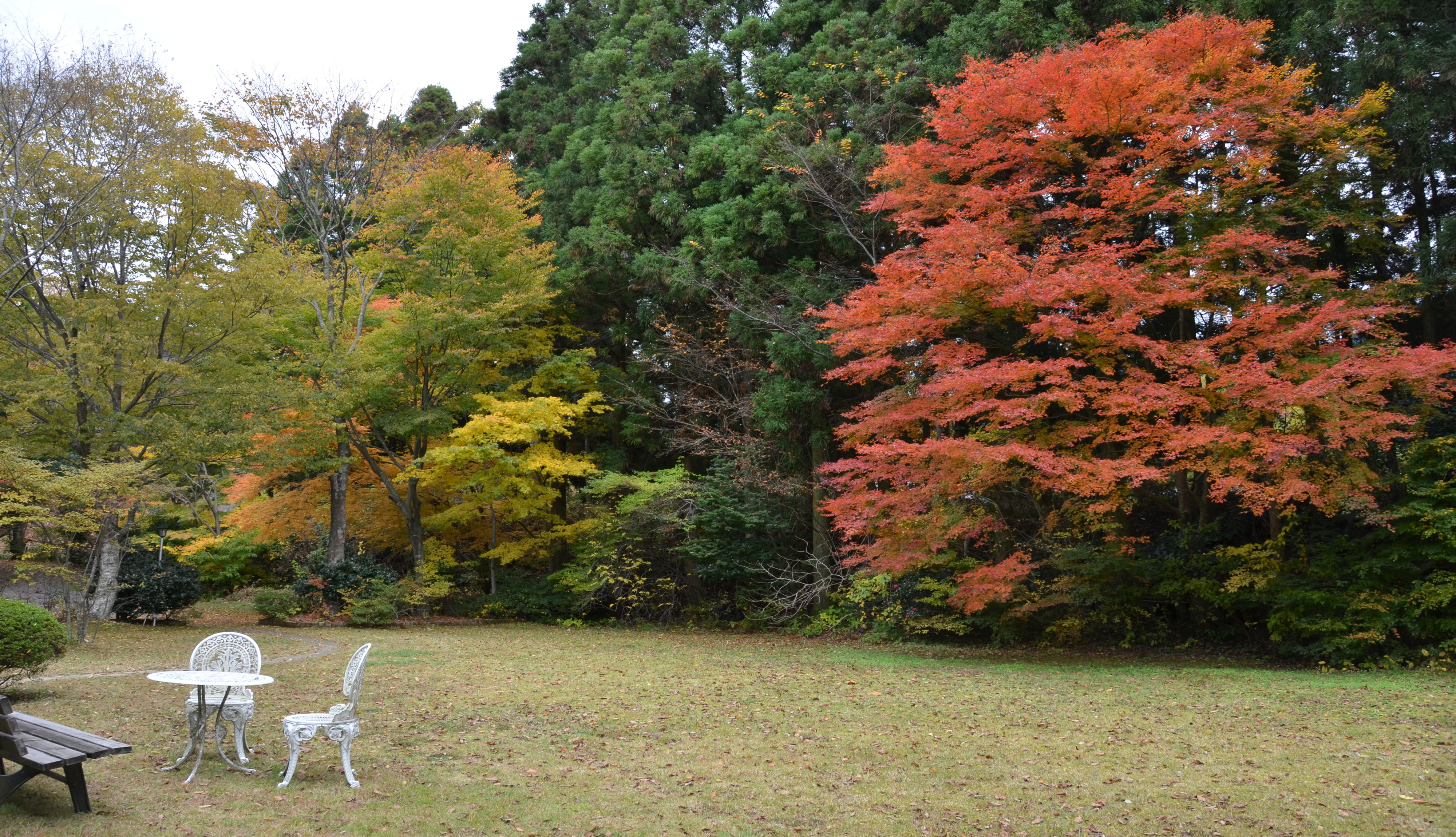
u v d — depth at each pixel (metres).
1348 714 8.91
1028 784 6.40
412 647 15.01
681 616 21.70
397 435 21.36
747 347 19.34
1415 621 12.35
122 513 14.33
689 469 23.78
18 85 14.44
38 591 15.99
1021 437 12.79
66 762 4.94
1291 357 12.09
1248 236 11.72
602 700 9.74
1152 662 13.53
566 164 22.56
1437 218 15.72
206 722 7.10
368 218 21.88
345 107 21.16
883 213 17.89
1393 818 5.58
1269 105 12.39
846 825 5.48
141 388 15.96
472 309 20.22
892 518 13.34
